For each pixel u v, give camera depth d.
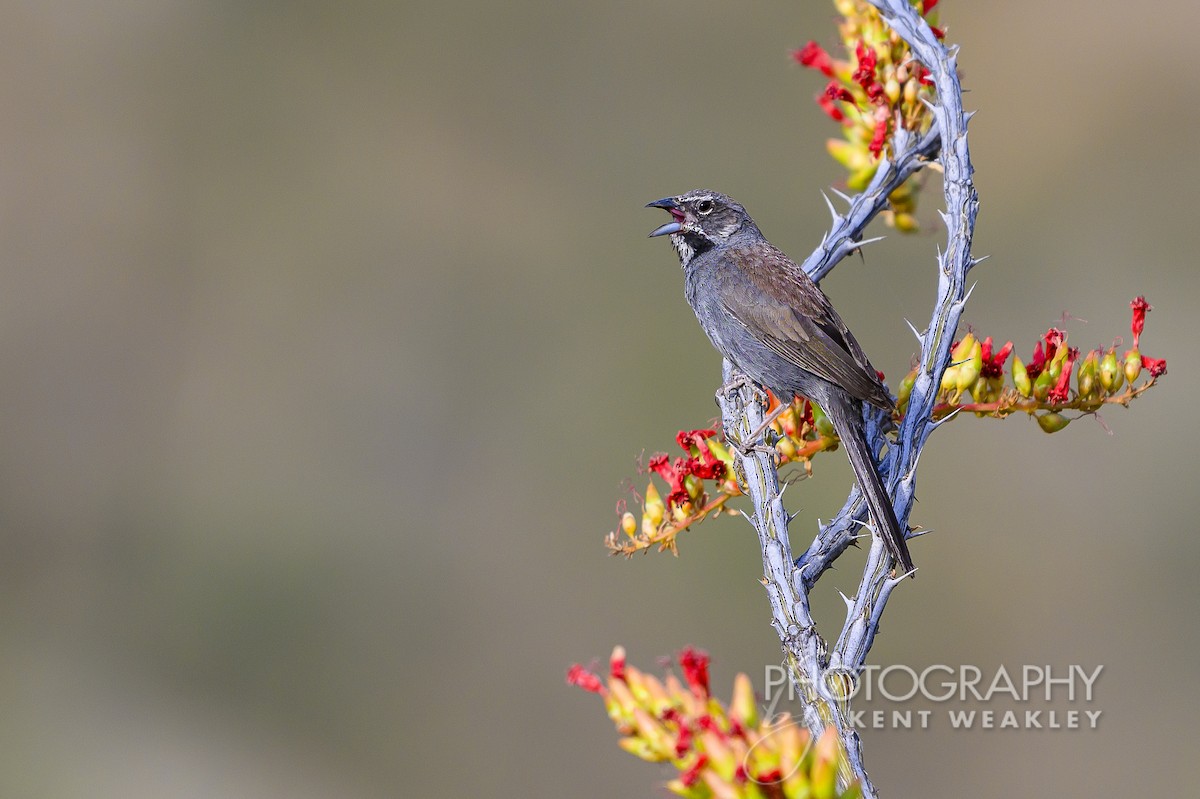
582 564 15.73
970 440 15.48
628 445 16.70
